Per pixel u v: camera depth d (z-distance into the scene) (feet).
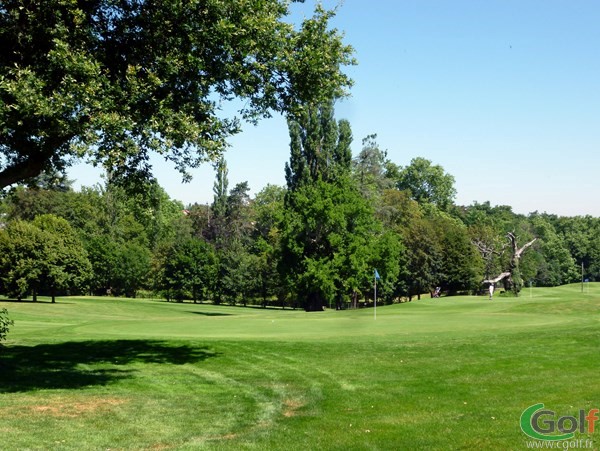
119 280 262.26
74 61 36.42
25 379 43.24
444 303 143.33
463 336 60.59
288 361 49.21
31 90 35.53
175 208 346.74
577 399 32.76
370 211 169.99
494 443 25.55
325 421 31.12
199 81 44.96
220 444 27.48
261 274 243.60
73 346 59.00
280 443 27.43
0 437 28.30
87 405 35.32
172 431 29.86
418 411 32.35
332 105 181.98
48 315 162.40
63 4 38.47
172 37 43.39
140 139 42.37
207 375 44.57
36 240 192.03
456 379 40.09
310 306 179.01
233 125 46.93
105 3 42.88
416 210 262.06
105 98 37.55
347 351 52.80
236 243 265.54
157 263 262.47
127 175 52.42
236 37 43.98
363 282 183.62
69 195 264.72
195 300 260.21
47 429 29.89
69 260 198.39
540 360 45.47
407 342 57.21
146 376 44.34
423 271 230.07
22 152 44.47
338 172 179.63
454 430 27.96
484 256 258.57
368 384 39.93
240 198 329.31
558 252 355.97
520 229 351.67
